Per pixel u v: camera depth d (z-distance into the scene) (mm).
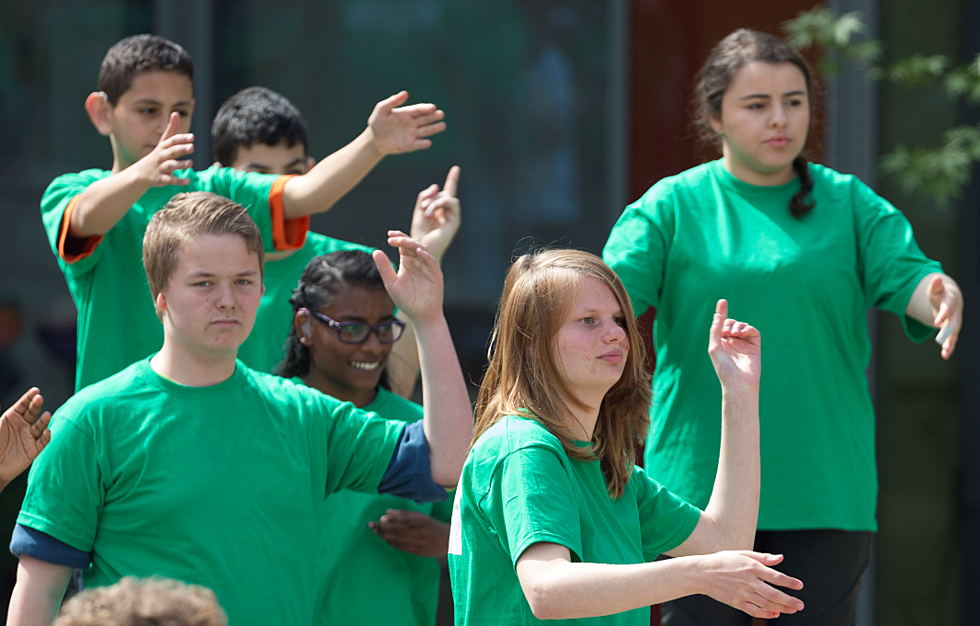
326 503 11062
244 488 9133
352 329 11188
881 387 19125
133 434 9047
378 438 9977
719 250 12203
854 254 12297
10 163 19016
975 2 18953
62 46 19031
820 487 11867
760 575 7000
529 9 19328
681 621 12328
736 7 18906
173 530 8922
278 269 13188
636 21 19141
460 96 19422
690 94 19031
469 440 10039
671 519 8914
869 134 18906
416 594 11547
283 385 9891
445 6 19359
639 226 12469
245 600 8914
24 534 8922
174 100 12859
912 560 19094
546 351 8125
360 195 19297
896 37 18953
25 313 19016
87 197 11453
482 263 19422
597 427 8555
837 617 12008
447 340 10289
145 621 5547
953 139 17891
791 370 11922
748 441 9070
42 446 8672
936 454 19125
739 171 12477
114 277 12133
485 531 7926
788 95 12086
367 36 19328
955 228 19109
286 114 14211
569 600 7195
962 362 19109
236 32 19156
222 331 9188
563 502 7629
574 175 19406
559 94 19359
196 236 9203
